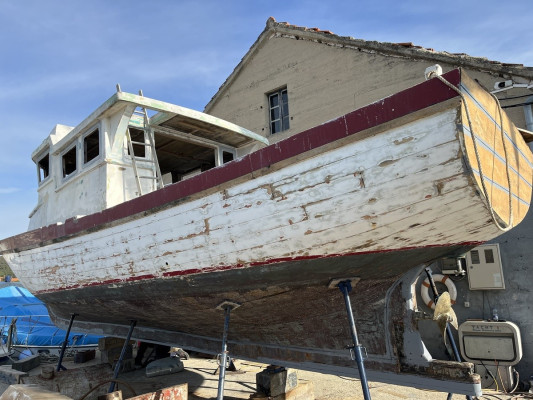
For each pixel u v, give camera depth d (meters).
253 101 10.19
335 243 3.14
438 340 6.23
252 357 4.50
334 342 3.80
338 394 5.09
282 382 4.52
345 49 8.55
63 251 5.47
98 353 8.76
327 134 2.99
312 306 3.74
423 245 3.20
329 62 8.81
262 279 3.57
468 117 2.56
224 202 3.55
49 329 9.39
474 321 5.78
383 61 7.93
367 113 2.83
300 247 3.26
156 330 5.61
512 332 5.48
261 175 3.31
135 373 6.51
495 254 5.89
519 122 5.96
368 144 2.85
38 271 6.19
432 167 2.66
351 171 2.92
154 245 4.17
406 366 3.41
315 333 3.90
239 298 3.85
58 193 6.07
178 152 6.34
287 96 9.73
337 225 3.05
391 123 2.73
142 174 5.10
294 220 3.20
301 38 9.34
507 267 5.86
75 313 6.27
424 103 2.62
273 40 9.94
